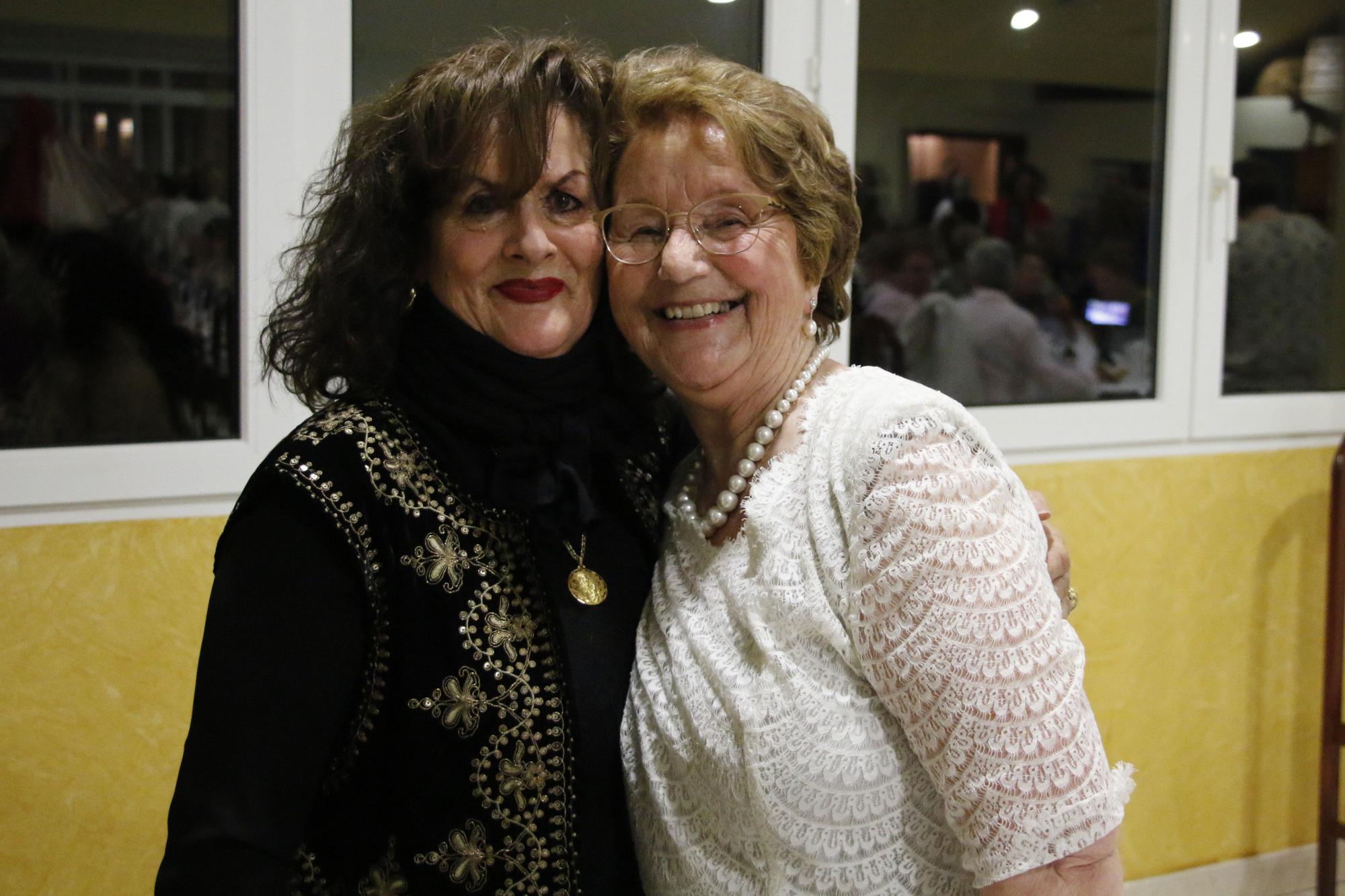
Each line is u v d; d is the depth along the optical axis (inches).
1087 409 98.0
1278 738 107.7
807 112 43.7
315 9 72.7
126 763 70.9
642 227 43.4
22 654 68.5
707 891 41.8
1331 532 98.3
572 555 44.1
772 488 42.4
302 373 43.1
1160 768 103.2
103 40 69.3
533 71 41.2
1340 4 106.3
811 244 43.9
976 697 36.7
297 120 72.7
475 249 41.4
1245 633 105.7
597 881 42.8
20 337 69.3
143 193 71.1
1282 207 106.8
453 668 40.2
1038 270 97.5
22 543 68.4
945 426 39.5
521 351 42.4
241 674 37.8
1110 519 99.7
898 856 39.9
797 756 39.4
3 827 68.4
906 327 93.4
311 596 38.5
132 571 70.8
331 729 39.1
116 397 71.6
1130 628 101.0
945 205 93.7
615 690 43.9
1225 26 100.0
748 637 41.8
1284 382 108.4
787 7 85.9
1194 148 100.0
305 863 41.4
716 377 43.6
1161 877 103.6
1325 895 100.4
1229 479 104.0
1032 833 36.4
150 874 71.7
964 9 92.4
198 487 72.0
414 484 40.9
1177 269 100.3
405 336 43.4
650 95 42.1
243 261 72.3
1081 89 97.0
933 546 37.4
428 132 40.7
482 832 40.3
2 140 68.0
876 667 38.6
